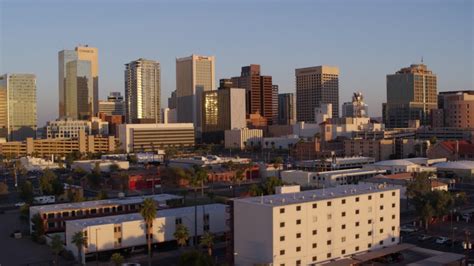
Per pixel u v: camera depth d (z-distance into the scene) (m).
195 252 139.12
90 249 163.62
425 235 180.00
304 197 151.50
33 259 164.75
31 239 192.75
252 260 142.38
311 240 144.25
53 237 167.25
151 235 174.88
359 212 155.75
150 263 156.00
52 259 164.75
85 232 162.88
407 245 157.75
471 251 161.00
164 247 179.50
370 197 158.75
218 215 191.00
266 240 138.38
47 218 196.62
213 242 172.00
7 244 185.62
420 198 196.75
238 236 146.50
